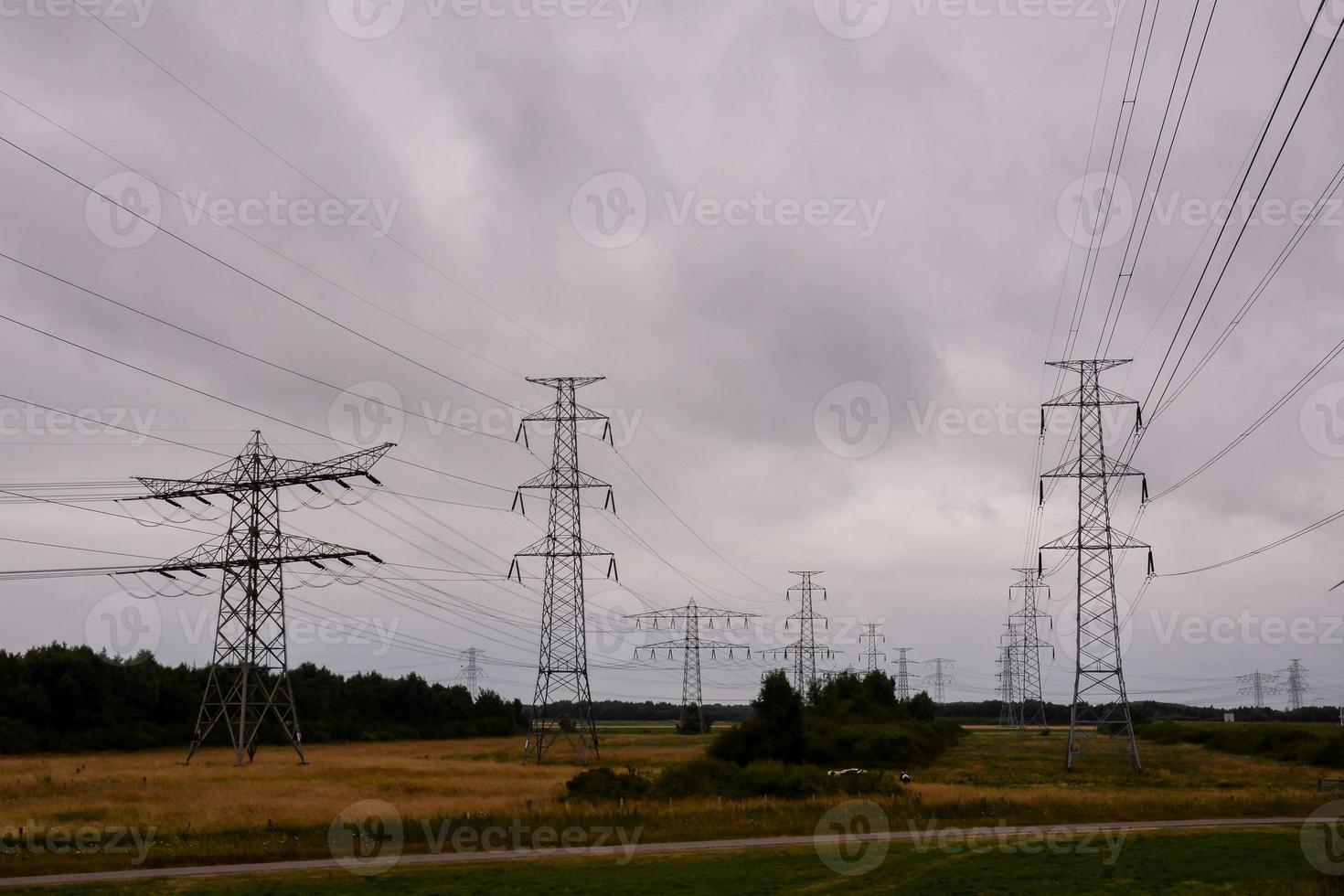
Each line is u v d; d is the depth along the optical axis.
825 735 113.44
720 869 38.78
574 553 92.19
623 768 85.44
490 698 191.88
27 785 64.69
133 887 34.19
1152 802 59.97
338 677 175.50
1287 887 33.53
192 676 145.12
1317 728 136.00
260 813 49.94
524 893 33.56
